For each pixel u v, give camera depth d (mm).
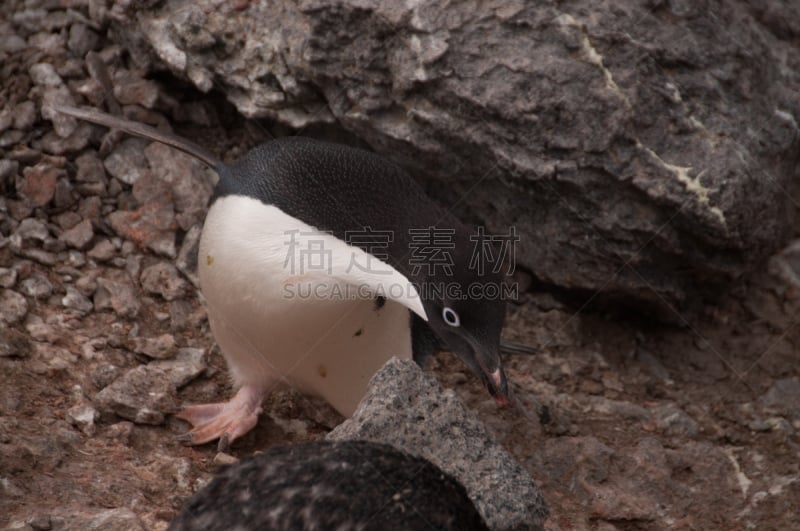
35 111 11539
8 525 7254
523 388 10656
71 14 12273
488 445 7684
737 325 11633
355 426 7629
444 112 10523
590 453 9672
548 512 7598
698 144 10469
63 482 7973
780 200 11180
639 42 10469
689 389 11125
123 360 9797
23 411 8766
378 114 10781
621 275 11016
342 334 8609
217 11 11242
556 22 10445
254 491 6395
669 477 9656
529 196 10805
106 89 11781
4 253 10383
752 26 11430
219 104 12047
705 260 10906
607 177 10453
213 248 8578
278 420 9805
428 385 7875
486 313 8031
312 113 11266
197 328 10477
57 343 9680
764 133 10883
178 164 11492
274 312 8422
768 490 9758
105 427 8953
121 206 11289
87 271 10617
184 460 8742
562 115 10352
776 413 10773
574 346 11289
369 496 6387
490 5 10508
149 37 11461
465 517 6605
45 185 10938
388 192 8422
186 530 6246
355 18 10555
